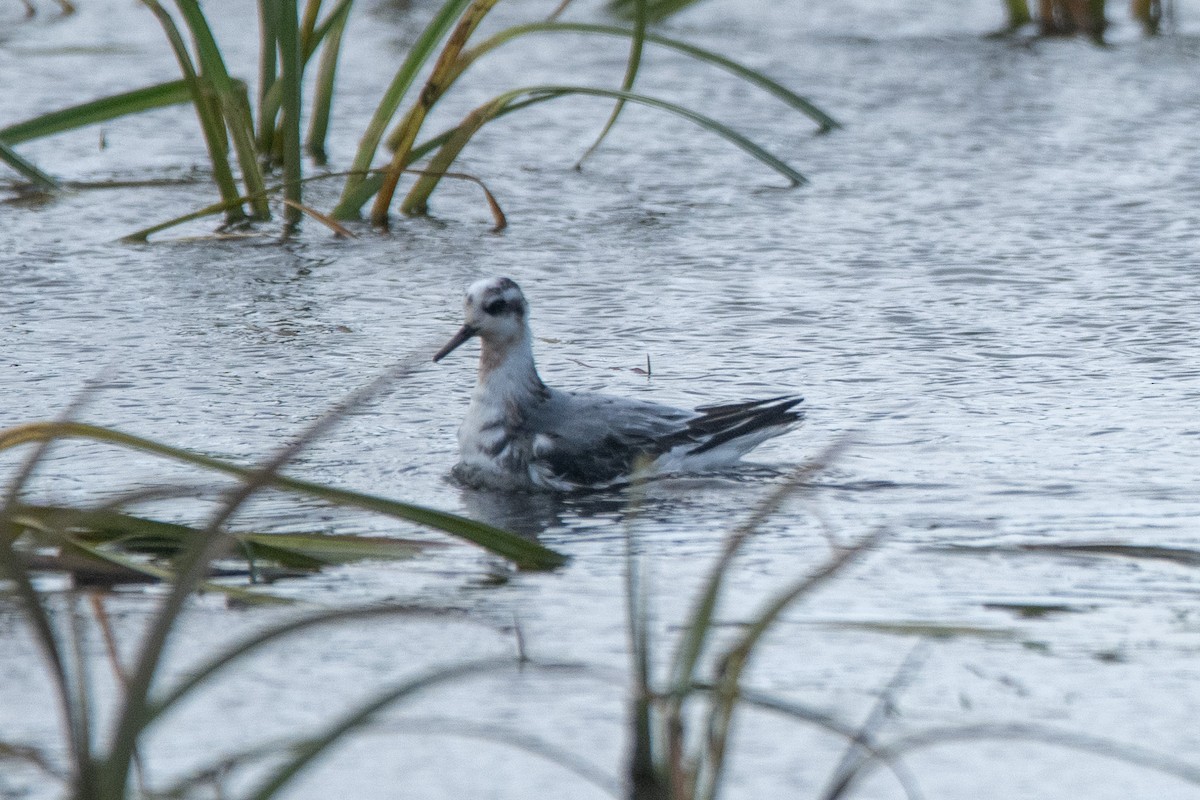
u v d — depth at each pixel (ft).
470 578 35.01
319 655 30.58
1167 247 63.16
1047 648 30.58
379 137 68.03
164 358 52.29
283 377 50.78
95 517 34.47
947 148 78.02
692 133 82.28
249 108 67.26
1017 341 53.11
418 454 45.03
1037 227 66.03
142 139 81.92
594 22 101.55
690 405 48.06
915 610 32.65
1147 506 38.86
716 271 61.72
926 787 25.45
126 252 64.54
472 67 92.68
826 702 28.30
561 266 62.85
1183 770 22.80
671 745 22.62
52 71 89.56
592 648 30.66
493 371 43.47
